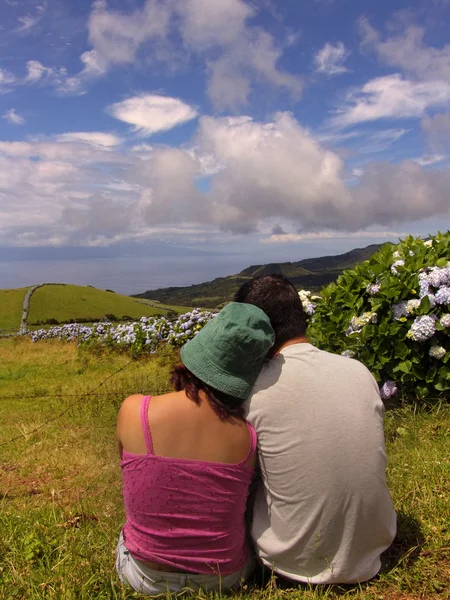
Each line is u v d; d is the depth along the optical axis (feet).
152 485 7.39
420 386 16.35
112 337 52.90
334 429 7.38
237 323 7.38
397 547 8.96
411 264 16.94
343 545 7.56
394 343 16.30
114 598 7.87
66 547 9.86
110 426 22.52
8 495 14.99
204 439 7.43
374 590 7.75
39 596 8.15
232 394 7.45
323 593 7.73
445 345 15.96
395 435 14.92
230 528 7.66
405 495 10.62
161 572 7.70
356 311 17.87
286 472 7.46
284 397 7.52
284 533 7.72
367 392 7.82
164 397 7.66
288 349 8.20
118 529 10.78
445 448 12.87
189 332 40.68
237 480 7.56
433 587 7.73
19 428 23.59
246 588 7.97
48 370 45.83
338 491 7.34
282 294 8.41
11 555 9.74
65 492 14.98
